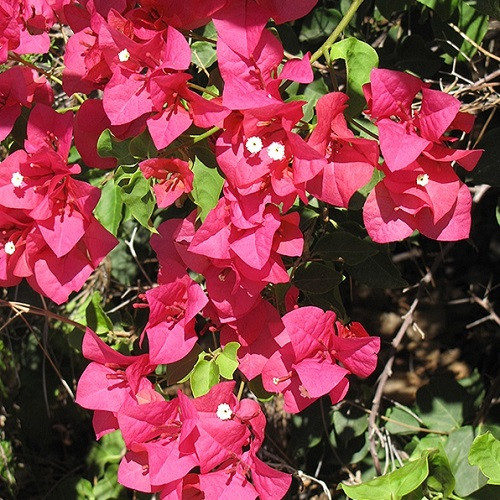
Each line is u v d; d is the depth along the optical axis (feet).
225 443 3.67
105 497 4.62
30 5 3.81
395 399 4.72
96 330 4.09
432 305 4.72
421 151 3.55
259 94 3.57
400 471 3.89
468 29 4.00
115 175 3.78
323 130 3.58
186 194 3.84
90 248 3.78
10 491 4.64
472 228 4.64
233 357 3.80
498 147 3.98
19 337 4.60
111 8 3.71
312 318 3.67
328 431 4.41
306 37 4.13
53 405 4.65
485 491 3.98
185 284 3.75
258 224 3.63
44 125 3.77
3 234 3.80
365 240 3.99
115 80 3.64
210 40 3.85
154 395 3.76
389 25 4.34
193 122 3.75
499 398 4.29
